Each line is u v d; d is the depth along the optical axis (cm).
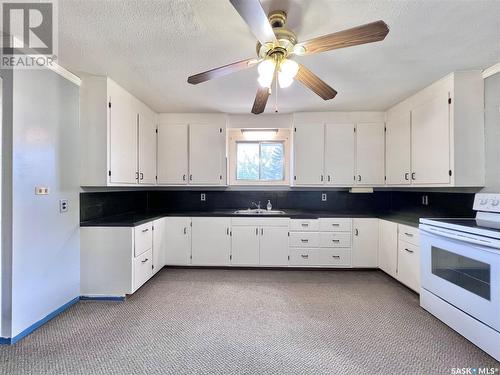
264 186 398
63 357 168
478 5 143
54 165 218
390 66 217
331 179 358
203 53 196
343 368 161
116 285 252
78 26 163
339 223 341
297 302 251
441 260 214
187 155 365
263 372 157
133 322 212
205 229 345
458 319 193
